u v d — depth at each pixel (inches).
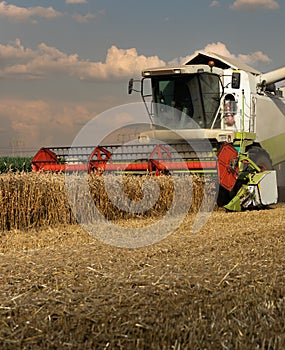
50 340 164.7
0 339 165.6
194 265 257.8
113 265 265.4
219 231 395.2
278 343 155.9
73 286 223.0
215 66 613.3
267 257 275.4
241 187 548.1
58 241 378.0
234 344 156.8
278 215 498.0
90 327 174.6
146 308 189.6
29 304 198.4
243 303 192.4
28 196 463.2
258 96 628.4
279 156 675.4
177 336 164.1
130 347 157.9
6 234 423.8
